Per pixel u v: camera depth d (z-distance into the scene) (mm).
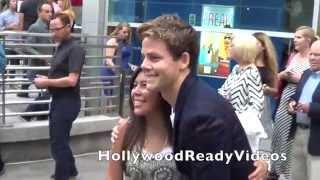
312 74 5473
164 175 2498
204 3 11297
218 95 2268
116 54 8648
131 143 2584
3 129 7480
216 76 11055
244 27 10945
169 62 2242
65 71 6426
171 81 2266
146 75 2291
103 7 12117
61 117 6434
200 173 2180
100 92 8602
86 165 7785
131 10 12156
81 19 13086
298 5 10445
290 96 6133
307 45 6457
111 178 2691
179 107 2246
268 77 5777
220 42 11062
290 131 5965
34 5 10883
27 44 7672
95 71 8594
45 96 7980
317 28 10273
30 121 7949
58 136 6520
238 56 4934
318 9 10250
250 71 4855
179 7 11656
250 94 4781
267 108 5660
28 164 7672
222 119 2189
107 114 8711
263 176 2795
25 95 8602
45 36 7648
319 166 5367
